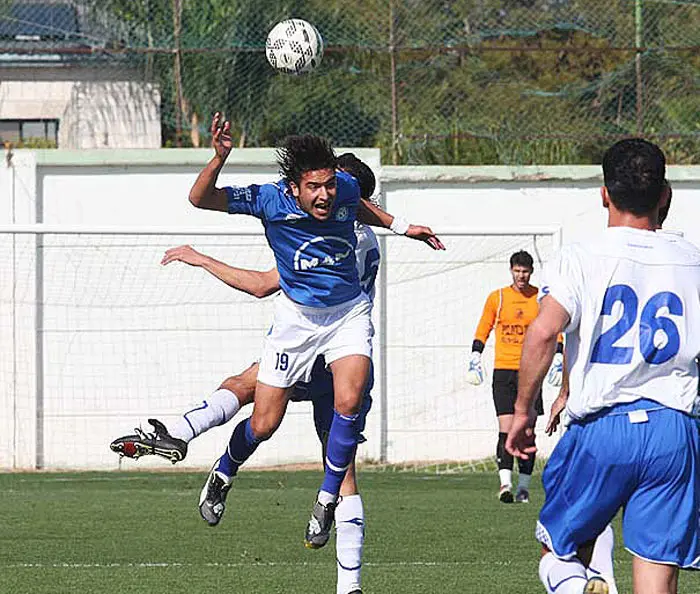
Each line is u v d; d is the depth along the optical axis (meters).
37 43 54.41
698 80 53.00
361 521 21.06
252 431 20.62
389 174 50.81
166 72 54.59
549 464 15.33
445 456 50.38
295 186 19.06
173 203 50.06
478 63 55.97
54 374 49.06
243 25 52.94
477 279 50.62
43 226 46.34
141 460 49.34
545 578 15.30
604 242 15.15
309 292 19.72
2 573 25.28
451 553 28.16
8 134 69.44
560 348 36.47
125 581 24.34
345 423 19.72
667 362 14.79
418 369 50.41
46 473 47.53
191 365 49.56
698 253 15.26
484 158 53.28
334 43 52.31
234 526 32.38
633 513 14.79
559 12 56.12
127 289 49.41
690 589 24.14
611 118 54.06
